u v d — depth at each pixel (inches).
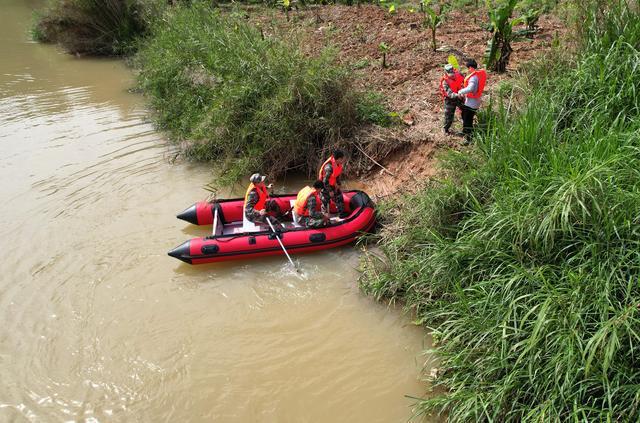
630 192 186.5
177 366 226.8
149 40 666.2
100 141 454.9
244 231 303.3
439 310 222.7
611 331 155.6
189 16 578.2
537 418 158.2
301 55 398.6
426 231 251.6
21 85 622.2
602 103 244.1
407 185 325.1
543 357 171.0
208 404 208.2
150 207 352.2
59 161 416.5
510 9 363.9
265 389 213.9
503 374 185.8
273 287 275.6
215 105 403.5
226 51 450.6
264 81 386.3
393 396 207.3
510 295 188.9
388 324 245.0
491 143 252.5
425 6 487.8
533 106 252.2
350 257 296.5
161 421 201.6
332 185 313.6
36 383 219.5
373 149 359.6
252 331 246.1
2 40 850.1
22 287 276.5
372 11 629.6
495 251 211.9
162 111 485.1
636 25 255.9
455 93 315.0
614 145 204.1
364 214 307.3
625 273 175.5
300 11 660.7
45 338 243.3
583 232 189.8
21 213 343.9
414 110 373.4
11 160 418.9
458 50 458.9
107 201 358.6
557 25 483.5
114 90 598.2
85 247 310.2
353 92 374.3
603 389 157.6
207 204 330.0
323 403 206.4
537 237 193.9
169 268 292.5
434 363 219.8
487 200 240.1
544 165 219.9
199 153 410.6
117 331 247.4
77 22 737.6
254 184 303.6
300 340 239.1
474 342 198.8
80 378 221.8
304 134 378.3
